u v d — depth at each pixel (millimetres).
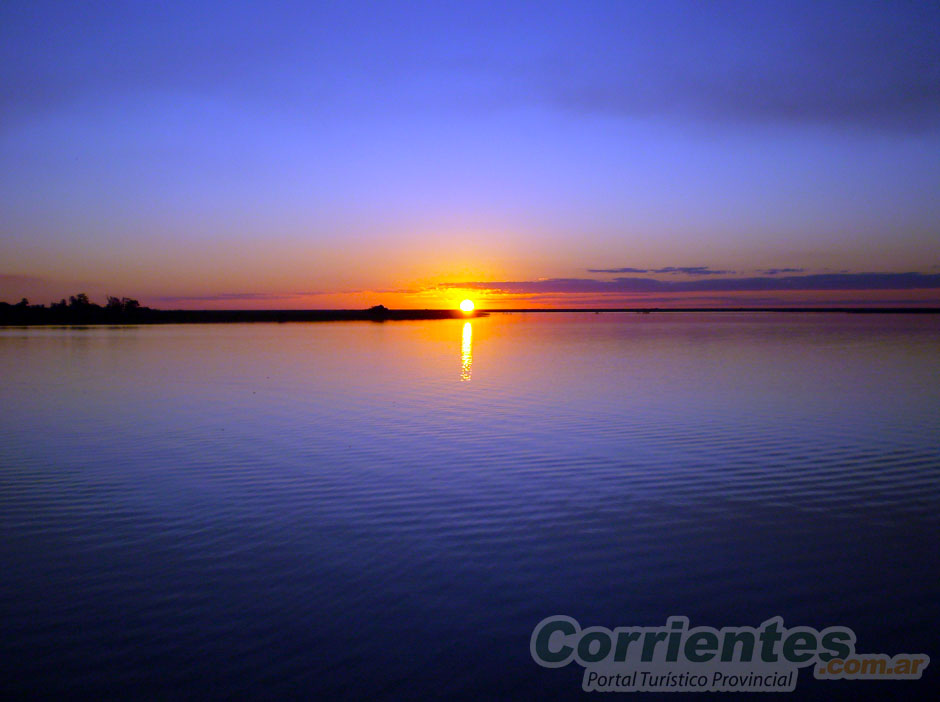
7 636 7434
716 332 78125
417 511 11539
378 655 7125
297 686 6590
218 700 6367
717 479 13430
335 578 8859
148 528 10695
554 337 67438
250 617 7848
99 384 28578
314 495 12398
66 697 6395
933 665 7008
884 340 58156
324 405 22750
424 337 68500
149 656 7066
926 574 8969
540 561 9422
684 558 9523
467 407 22156
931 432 17734
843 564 9305
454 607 8125
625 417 20125
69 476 13703
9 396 25031
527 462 14781
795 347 49438
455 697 6488
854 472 13891
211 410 21812
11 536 10375
